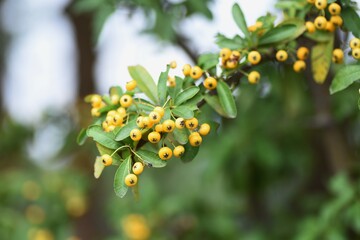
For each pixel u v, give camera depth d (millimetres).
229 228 913
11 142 1253
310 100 858
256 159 865
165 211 943
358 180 753
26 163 1272
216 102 504
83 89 1181
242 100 840
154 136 450
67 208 1102
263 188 906
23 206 1147
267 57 529
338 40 544
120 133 456
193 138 458
